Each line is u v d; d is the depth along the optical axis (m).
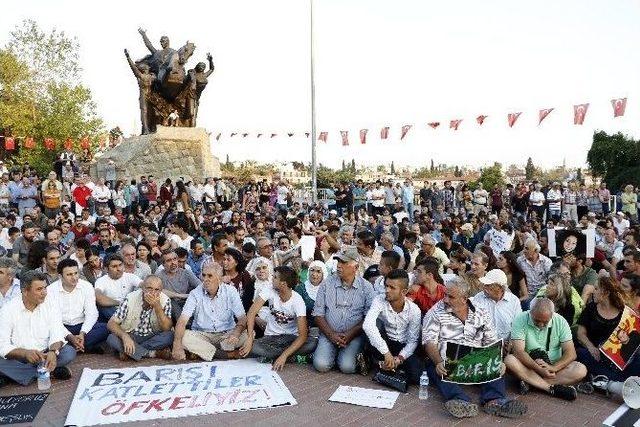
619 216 17.22
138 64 23.25
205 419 5.27
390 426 5.12
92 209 18.52
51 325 6.24
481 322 5.80
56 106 37.38
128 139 24.41
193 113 23.89
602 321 6.22
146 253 9.14
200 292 7.27
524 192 23.23
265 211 21.50
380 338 6.21
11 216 13.78
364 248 9.27
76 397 5.72
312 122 23.00
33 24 37.06
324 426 5.11
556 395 5.88
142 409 5.44
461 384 5.77
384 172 102.19
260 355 6.90
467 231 14.65
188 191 20.88
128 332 7.10
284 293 6.95
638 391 5.46
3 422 5.15
